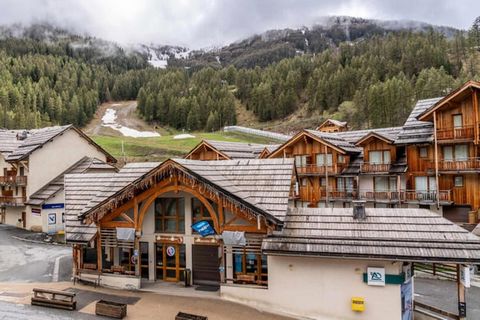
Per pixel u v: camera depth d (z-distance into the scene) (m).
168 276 22.72
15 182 43.50
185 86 192.75
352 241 17.52
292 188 27.02
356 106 117.12
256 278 20.17
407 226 17.94
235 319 17.45
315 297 17.88
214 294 20.36
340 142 41.84
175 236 22.11
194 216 21.98
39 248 34.31
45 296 20.02
